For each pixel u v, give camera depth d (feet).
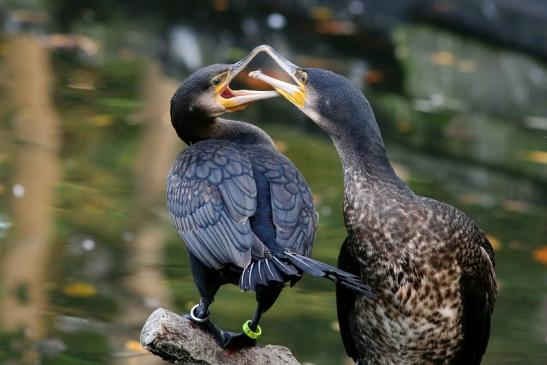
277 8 61.16
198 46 56.24
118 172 43.32
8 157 43.86
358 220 23.84
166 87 51.72
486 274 24.47
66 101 49.60
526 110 51.47
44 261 37.11
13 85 50.90
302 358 32.73
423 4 57.62
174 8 61.05
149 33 58.08
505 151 47.16
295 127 48.11
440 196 43.50
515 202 43.45
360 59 55.36
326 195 42.06
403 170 45.50
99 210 40.47
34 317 34.24
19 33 57.16
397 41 56.59
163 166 44.01
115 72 53.16
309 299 35.91
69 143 45.37
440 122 49.90
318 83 24.49
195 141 25.02
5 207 40.34
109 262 37.35
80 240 38.42
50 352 32.58
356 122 24.18
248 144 24.25
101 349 32.68
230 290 36.24
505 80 52.85
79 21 59.31
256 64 53.67
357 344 25.17
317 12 60.44
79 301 35.04
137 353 32.73
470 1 55.93
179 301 35.14
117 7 61.05
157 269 36.81
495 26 55.11
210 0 62.34
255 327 23.36
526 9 54.49
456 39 55.77
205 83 24.73
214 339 23.56
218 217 22.00
